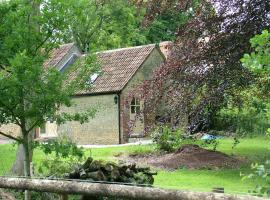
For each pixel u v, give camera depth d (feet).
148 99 41.75
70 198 22.06
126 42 123.65
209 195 12.25
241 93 42.80
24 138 23.06
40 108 21.76
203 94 39.40
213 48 38.17
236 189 32.04
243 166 44.55
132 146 63.72
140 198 13.75
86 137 81.20
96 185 14.87
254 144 61.41
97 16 111.75
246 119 49.11
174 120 41.22
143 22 43.62
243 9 37.60
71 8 22.29
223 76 38.17
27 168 23.13
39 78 21.08
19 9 21.81
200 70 38.91
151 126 43.11
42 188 16.25
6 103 21.42
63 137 28.43
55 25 22.25
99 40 113.19
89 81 22.85
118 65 84.17
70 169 24.47
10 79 20.20
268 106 27.02
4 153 50.52
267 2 36.83
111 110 78.64
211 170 43.04
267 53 14.43
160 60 86.17
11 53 21.58
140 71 82.53
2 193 24.77
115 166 22.94
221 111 45.85
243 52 37.04
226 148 57.57
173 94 40.42
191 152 49.44
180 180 37.60
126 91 78.59
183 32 39.91
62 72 22.80
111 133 78.79
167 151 52.80
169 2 41.34
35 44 22.15
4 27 21.38
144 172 24.45
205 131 46.34
